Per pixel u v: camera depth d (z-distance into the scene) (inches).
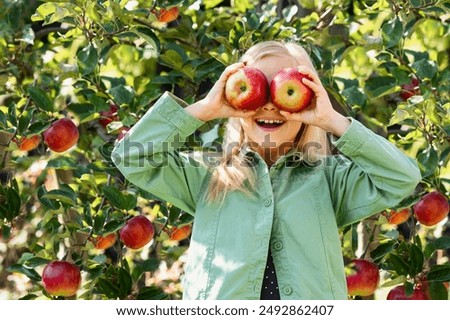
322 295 103.3
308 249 104.2
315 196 107.3
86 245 144.3
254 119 109.1
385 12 156.0
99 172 156.5
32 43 148.8
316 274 103.7
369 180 108.3
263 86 105.6
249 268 102.8
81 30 149.6
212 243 105.7
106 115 154.7
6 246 199.3
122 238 144.3
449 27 160.4
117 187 151.3
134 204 145.4
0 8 156.8
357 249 155.6
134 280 150.1
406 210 146.9
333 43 155.3
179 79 156.3
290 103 104.2
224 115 108.3
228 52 144.5
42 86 151.7
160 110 108.4
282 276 103.1
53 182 170.7
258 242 103.7
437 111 140.3
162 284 161.8
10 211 148.6
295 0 163.9
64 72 147.8
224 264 103.7
